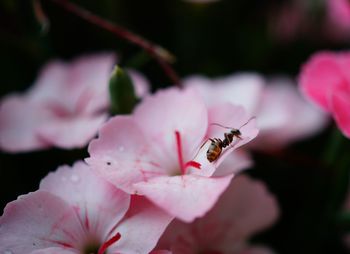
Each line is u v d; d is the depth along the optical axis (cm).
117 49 19
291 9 20
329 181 15
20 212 12
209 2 18
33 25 18
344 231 15
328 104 14
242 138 12
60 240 12
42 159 16
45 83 17
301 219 16
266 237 17
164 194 11
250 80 17
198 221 13
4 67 18
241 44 19
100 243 12
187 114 13
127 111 14
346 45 20
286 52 20
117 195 12
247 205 14
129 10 19
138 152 13
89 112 16
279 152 16
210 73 19
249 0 19
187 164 12
